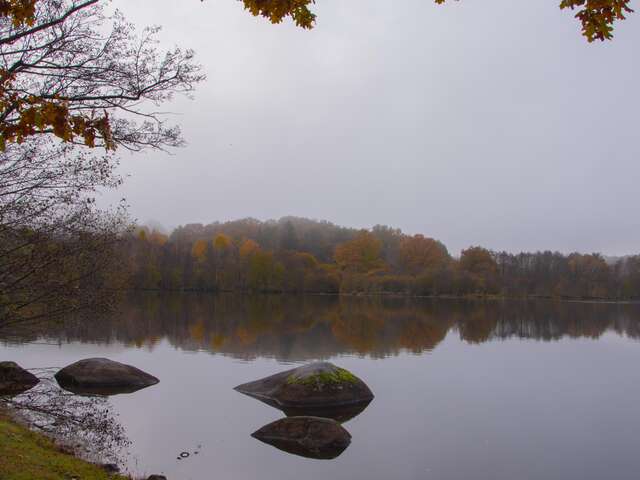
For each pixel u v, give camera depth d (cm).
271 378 1627
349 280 8575
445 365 2167
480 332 3494
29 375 1550
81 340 2652
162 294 7331
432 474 1007
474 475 1008
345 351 2477
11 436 912
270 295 8044
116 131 666
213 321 3750
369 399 1558
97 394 1555
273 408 1442
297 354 2350
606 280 8138
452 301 7462
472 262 8544
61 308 948
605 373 2055
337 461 1064
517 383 1836
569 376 1981
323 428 1159
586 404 1549
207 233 10669
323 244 10488
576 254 8894
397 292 8306
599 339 3234
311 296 8144
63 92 652
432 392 1681
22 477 704
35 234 859
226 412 1391
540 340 3128
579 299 8044
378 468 1032
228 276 8012
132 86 665
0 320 870
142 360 2130
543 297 8125
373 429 1282
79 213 922
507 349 2689
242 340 2769
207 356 2255
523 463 1072
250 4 457
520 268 8544
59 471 789
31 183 851
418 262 8956
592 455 1123
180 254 8081
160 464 1011
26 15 483
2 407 1155
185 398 1532
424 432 1265
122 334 2919
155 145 718
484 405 1526
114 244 1066
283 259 8588
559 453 1130
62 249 908
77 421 1177
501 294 8106
